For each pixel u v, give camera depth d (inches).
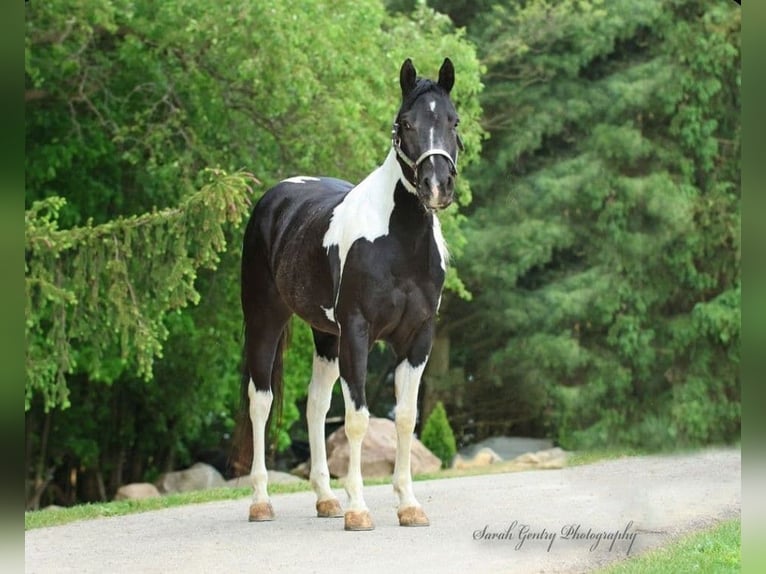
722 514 374.6
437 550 313.9
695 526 355.6
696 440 870.4
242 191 475.5
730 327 868.0
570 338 891.4
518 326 915.4
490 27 941.2
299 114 604.1
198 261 481.7
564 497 418.9
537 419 962.1
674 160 904.3
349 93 599.5
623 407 887.7
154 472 857.5
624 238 885.8
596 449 788.0
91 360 585.3
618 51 961.5
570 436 871.7
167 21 586.9
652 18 895.1
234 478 709.3
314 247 351.6
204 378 748.6
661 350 893.2
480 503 404.8
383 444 624.1
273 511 375.9
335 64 581.9
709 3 890.1
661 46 908.0
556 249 932.6
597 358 888.9
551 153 952.9
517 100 932.6
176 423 812.0
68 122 650.2
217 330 695.7
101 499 834.8
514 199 912.3
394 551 312.2
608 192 888.3
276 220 382.3
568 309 868.6
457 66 666.8
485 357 969.5
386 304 327.6
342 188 385.4
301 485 498.6
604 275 886.4
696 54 886.4
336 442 647.8
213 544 331.9
